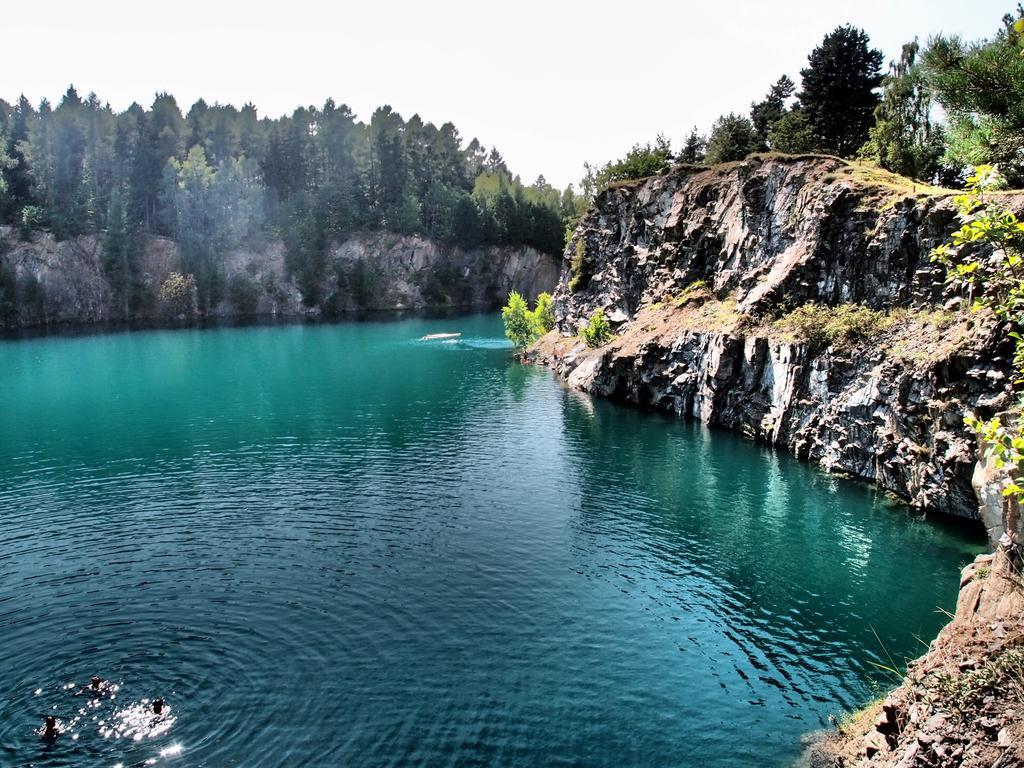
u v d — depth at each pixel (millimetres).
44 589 40906
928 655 25000
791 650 34812
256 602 39156
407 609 38500
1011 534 25078
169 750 27516
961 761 20250
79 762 26781
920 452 51406
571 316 124188
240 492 57219
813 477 59500
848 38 96438
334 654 34094
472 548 46406
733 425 75000
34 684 31734
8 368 123062
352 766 26828
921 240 60875
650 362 87125
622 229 116188
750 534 48562
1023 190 47062
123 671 32594
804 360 65750
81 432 77750
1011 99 27969
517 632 36250
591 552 45875
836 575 42469
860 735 27516
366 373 115062
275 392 99750
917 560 44000
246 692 31125
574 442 71812
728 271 87312
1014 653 21828
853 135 96688
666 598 39906
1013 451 20031
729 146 107875
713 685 32031
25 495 57156
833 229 70875
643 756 27453
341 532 48969
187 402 93500
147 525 50469
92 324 198875
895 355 56406
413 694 31125
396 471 62625
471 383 105000
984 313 49188
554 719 29578
